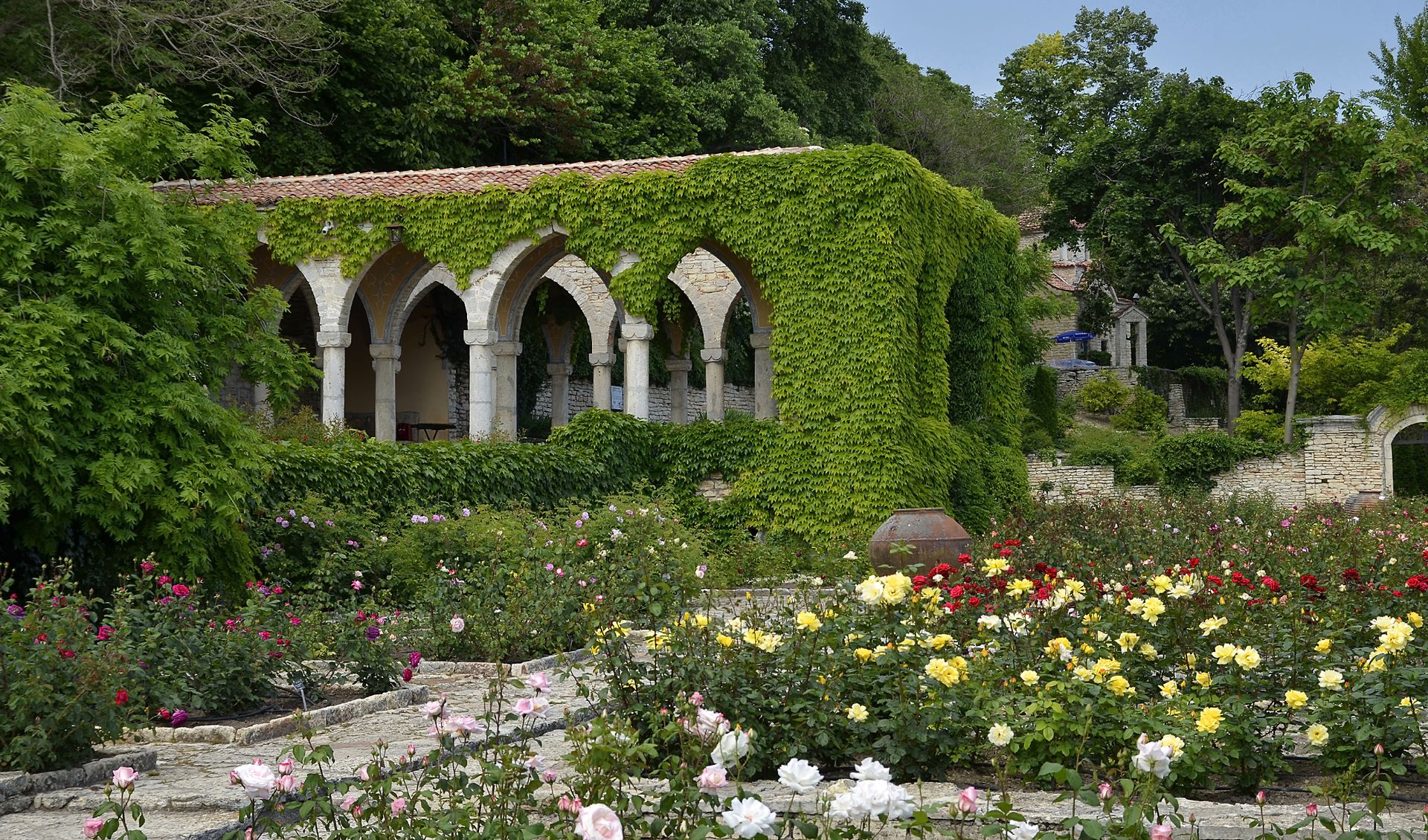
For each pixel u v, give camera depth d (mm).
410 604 15172
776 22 46812
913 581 8266
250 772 4754
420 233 27266
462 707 9930
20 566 13969
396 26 34719
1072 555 14109
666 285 32250
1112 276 57812
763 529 25141
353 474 18641
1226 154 40750
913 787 6676
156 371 14031
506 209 26906
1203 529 17375
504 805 4992
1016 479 29688
